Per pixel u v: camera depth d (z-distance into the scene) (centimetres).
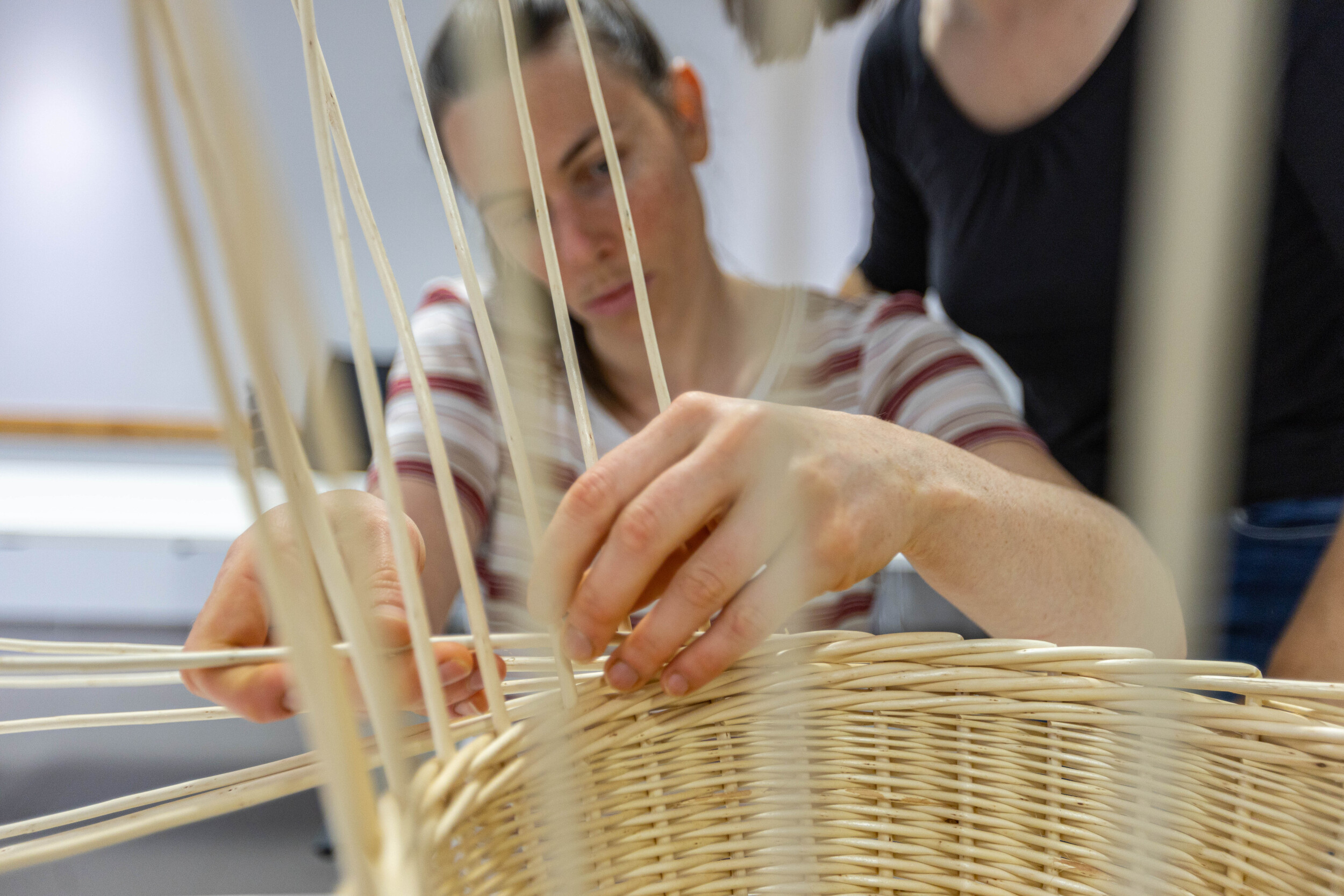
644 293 26
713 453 25
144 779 119
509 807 26
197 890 96
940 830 29
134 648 25
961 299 61
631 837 28
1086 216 52
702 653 27
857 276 81
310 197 159
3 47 169
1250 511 54
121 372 175
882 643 30
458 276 163
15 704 137
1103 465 60
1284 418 52
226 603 26
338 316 160
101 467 165
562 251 51
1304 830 25
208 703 139
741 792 29
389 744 20
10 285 173
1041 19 50
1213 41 9
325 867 100
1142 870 17
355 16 156
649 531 25
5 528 136
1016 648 29
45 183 172
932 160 61
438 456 24
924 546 32
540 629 27
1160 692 16
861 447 31
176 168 14
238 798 22
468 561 25
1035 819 28
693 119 62
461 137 48
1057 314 57
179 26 14
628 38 54
